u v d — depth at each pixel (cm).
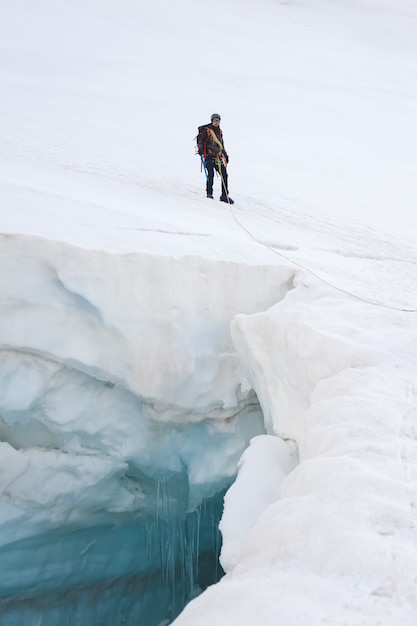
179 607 598
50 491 464
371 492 214
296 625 159
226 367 451
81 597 556
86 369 426
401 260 626
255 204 818
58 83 1717
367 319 396
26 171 671
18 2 2883
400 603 167
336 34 3506
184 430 477
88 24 2778
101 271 401
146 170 884
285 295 471
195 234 521
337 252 617
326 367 342
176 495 523
